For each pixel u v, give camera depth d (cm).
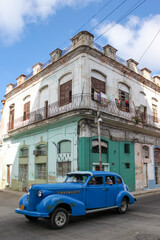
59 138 1581
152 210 957
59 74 1697
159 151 2180
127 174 1694
